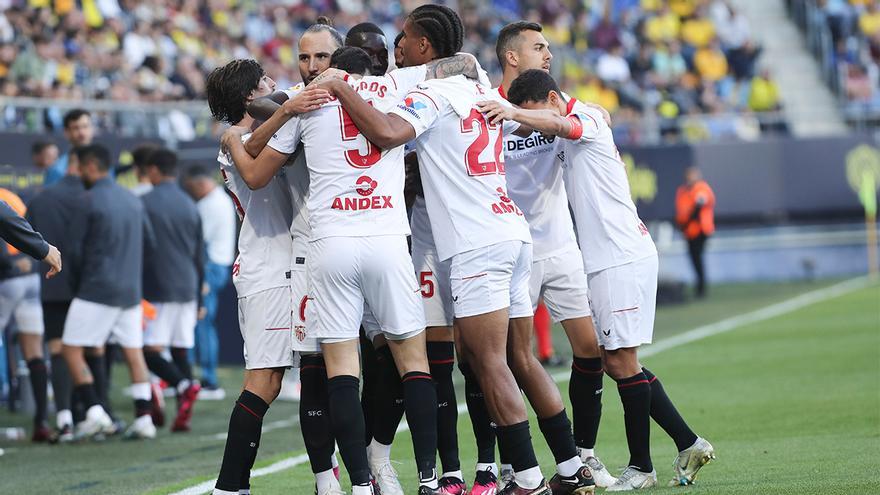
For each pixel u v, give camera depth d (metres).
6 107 47.56
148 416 33.84
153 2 70.50
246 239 21.00
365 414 22.20
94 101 55.69
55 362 33.66
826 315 59.25
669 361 45.34
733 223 84.44
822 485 20.36
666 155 79.50
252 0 81.50
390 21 88.94
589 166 21.50
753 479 22.03
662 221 79.19
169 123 54.19
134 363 33.94
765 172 81.69
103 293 33.22
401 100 20.00
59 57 57.19
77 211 33.38
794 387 37.00
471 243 19.98
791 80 99.94
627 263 21.45
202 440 33.19
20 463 29.86
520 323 20.95
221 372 49.19
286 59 79.19
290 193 21.16
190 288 36.75
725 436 29.08
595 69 91.50
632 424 21.70
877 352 44.28
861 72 96.19
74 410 35.38
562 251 22.64
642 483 21.75
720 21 100.69
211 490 24.17
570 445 20.86
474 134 20.17
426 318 21.39
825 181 82.25
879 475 21.38
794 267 84.62
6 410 41.09
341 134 19.69
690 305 69.38
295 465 27.34
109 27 64.31
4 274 33.62
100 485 25.88
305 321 20.33
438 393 21.47
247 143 19.94
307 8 85.06
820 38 100.88
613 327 21.50
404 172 21.05
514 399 20.08
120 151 45.59
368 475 19.72
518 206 22.41
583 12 98.31
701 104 91.62
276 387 21.00
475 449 28.83
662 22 99.00
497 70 75.56
